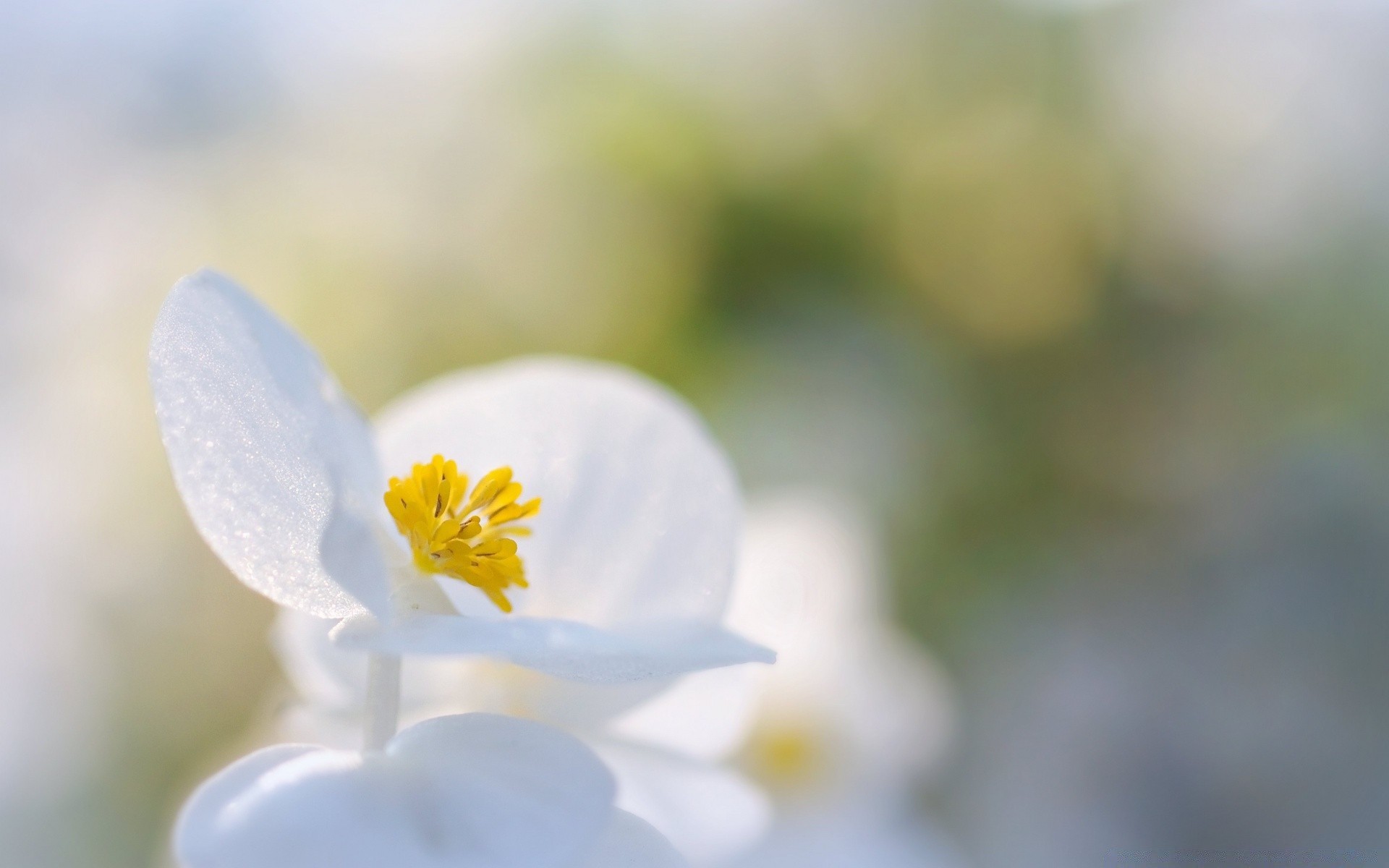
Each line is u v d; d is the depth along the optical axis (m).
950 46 0.46
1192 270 0.47
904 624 0.42
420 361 0.41
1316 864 0.43
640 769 0.14
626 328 0.42
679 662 0.13
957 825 0.40
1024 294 0.46
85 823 0.36
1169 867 0.43
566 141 0.43
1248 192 0.48
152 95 0.45
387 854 0.12
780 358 0.43
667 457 0.14
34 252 0.42
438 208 0.42
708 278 0.44
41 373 0.41
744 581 0.16
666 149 0.44
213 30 0.45
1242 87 0.49
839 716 0.25
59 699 0.38
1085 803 0.43
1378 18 0.50
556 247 0.42
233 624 0.38
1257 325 0.47
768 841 0.23
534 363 0.14
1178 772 0.44
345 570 0.13
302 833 0.12
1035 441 0.45
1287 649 0.46
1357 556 0.47
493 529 0.14
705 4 0.45
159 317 0.13
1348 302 0.48
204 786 0.13
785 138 0.44
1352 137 0.49
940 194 0.45
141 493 0.40
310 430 0.13
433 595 0.13
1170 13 0.49
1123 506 0.46
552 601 0.14
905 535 0.42
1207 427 0.47
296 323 0.41
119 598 0.38
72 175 0.43
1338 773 0.45
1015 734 0.42
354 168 0.43
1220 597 0.46
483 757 0.13
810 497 0.38
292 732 0.15
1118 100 0.48
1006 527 0.45
